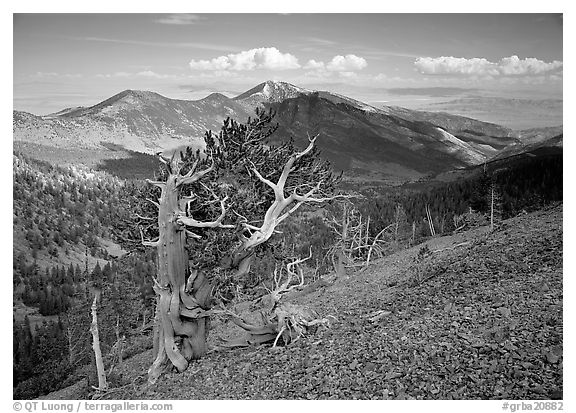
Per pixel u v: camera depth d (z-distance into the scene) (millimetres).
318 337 20531
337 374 15703
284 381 16625
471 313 17422
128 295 61188
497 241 32969
